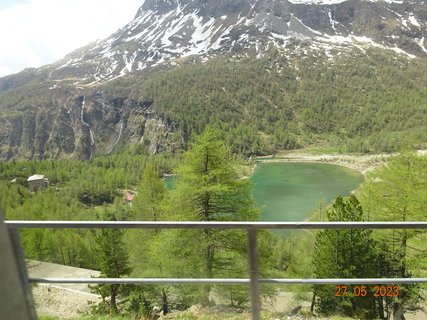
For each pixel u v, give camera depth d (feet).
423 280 7.14
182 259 26.27
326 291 15.92
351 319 15.83
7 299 5.07
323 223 6.09
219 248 26.43
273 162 426.92
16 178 330.95
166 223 6.14
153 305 17.29
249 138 526.98
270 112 625.82
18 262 6.21
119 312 16.98
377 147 426.92
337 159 409.69
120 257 25.36
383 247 35.42
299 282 6.86
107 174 353.10
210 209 40.34
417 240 33.88
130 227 6.09
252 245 6.39
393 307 19.56
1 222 5.01
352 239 30.94
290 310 13.73
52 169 370.73
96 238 25.40
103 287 17.58
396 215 41.75
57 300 15.01
